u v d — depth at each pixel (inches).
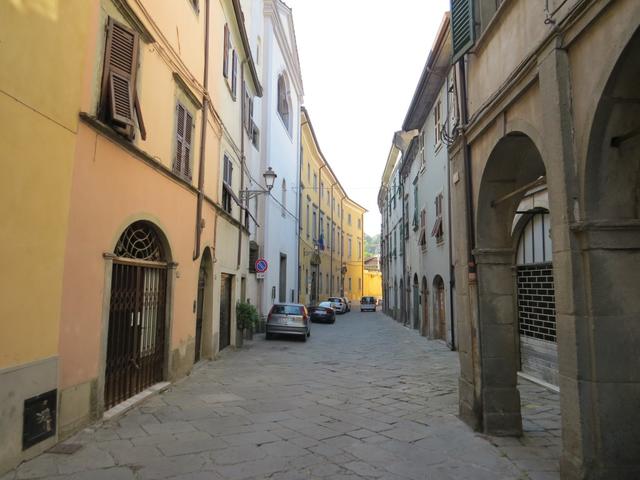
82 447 207.3
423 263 861.8
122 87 259.9
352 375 437.4
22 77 182.7
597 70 153.1
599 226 157.5
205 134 429.7
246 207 690.2
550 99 175.3
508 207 261.7
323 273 1689.2
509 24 220.8
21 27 181.6
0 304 172.6
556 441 237.8
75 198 221.3
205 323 486.6
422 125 848.9
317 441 231.1
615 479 154.6
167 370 349.4
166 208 338.6
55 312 205.9
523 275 440.5
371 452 216.8
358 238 2529.5
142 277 315.0
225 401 312.0
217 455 206.4
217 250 506.0
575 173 166.2
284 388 366.3
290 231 1103.6
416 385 388.5
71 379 219.9
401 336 856.9
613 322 158.7
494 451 221.0
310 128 1310.3
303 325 743.7
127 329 293.0
